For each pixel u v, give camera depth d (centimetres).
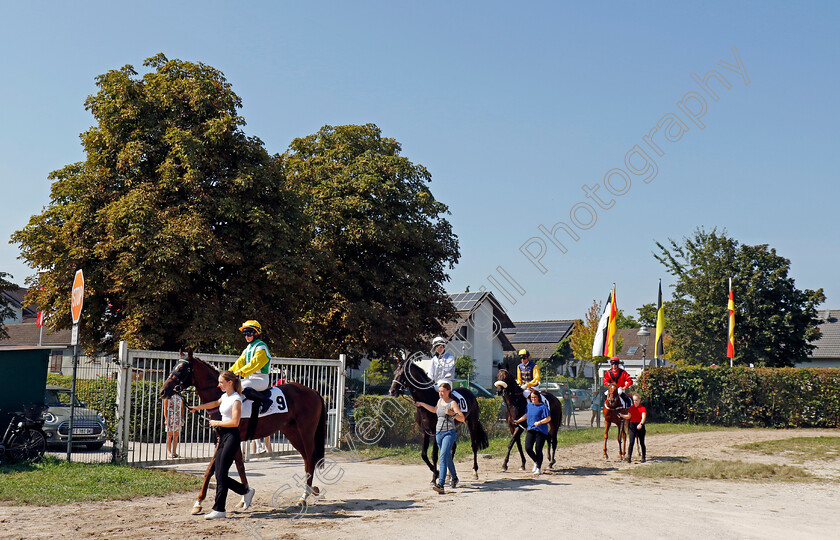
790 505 1066
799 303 4062
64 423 1587
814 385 2750
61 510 950
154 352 1428
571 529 852
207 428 1602
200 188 2375
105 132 2478
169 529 842
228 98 2603
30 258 2466
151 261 2156
